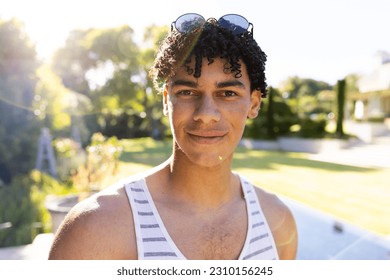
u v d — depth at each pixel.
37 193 6.27
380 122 23.80
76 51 24.67
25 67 9.06
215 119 1.27
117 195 1.34
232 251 1.43
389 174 11.95
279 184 10.20
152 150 19.67
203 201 1.42
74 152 9.02
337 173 12.25
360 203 7.84
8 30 8.78
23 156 8.74
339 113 22.30
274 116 23.28
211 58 1.28
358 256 2.93
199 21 1.35
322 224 3.70
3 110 8.69
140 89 27.03
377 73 30.52
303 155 17.97
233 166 13.77
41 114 9.36
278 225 1.62
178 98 1.31
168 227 1.35
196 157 1.31
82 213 1.28
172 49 1.35
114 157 5.68
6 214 5.15
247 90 1.40
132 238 1.29
